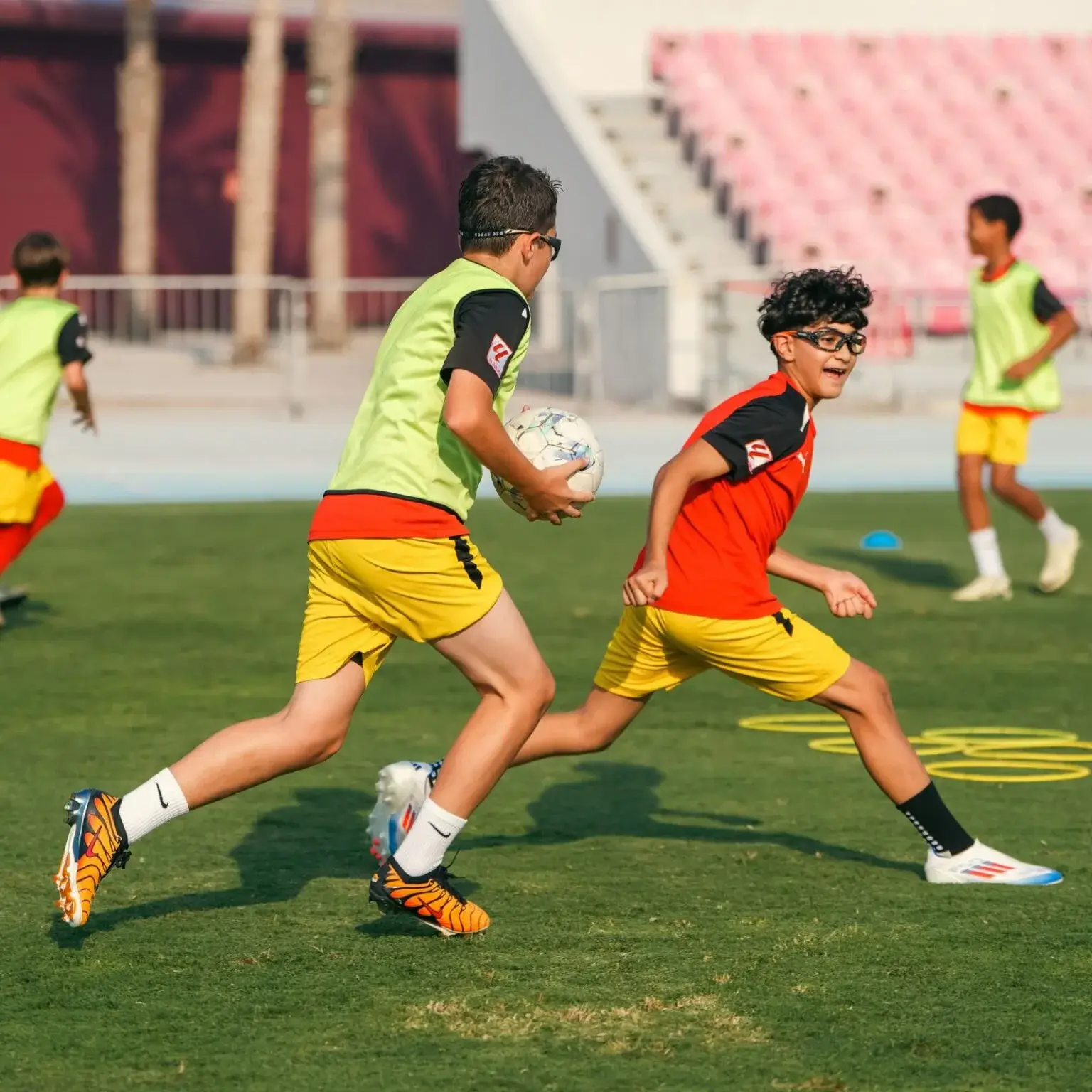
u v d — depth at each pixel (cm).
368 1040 1409
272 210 12456
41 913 1756
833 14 10988
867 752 1869
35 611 3766
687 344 8600
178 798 1592
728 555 1802
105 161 12144
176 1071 1343
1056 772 2445
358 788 2309
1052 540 3988
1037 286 3819
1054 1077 1338
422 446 1608
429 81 12619
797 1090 1309
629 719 1912
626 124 10356
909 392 8794
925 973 1579
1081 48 10938
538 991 1527
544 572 4369
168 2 12019
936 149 10112
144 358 10388
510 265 1650
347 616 1655
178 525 5253
